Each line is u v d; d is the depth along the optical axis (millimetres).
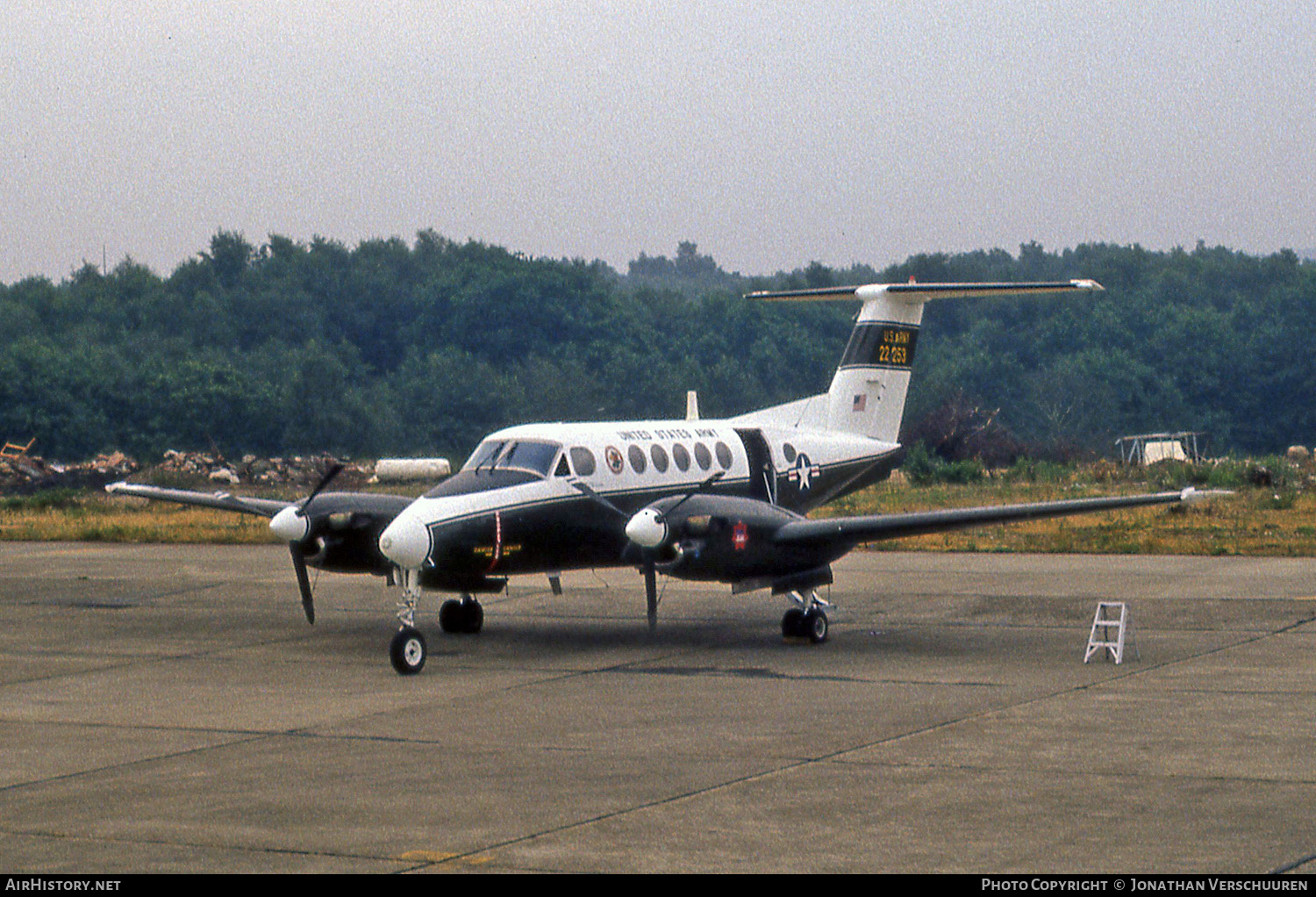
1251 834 8578
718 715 12883
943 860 8156
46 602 22969
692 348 118875
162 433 88312
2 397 85312
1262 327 114688
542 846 8594
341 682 15273
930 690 14039
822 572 17719
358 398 96312
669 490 19312
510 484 17391
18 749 11836
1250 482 45875
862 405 23391
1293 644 16484
